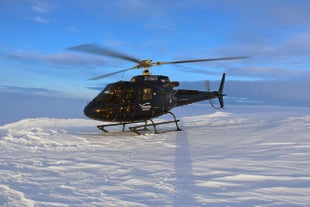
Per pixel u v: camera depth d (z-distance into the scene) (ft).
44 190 13.25
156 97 35.14
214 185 12.74
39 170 17.72
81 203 11.26
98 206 10.85
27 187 13.83
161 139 29.81
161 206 10.55
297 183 12.13
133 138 32.09
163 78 37.68
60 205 11.09
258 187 11.99
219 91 45.52
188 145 24.88
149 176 15.01
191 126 43.11
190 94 41.06
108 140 31.27
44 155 23.52
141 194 12.10
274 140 23.48
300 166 14.94
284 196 10.73
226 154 19.66
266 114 78.79
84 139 32.42
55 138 33.50
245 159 17.46
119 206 10.77
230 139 26.27
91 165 18.63
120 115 33.58
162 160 19.07
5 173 16.97
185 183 13.32
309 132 25.95
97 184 14.05
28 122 82.89
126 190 12.80
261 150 20.13
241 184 12.60
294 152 18.52
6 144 30.45
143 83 35.06
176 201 11.00
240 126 36.14
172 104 37.29
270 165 15.58
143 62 35.47
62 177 15.79
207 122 49.29
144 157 20.71
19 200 11.89
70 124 77.05
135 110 34.06
